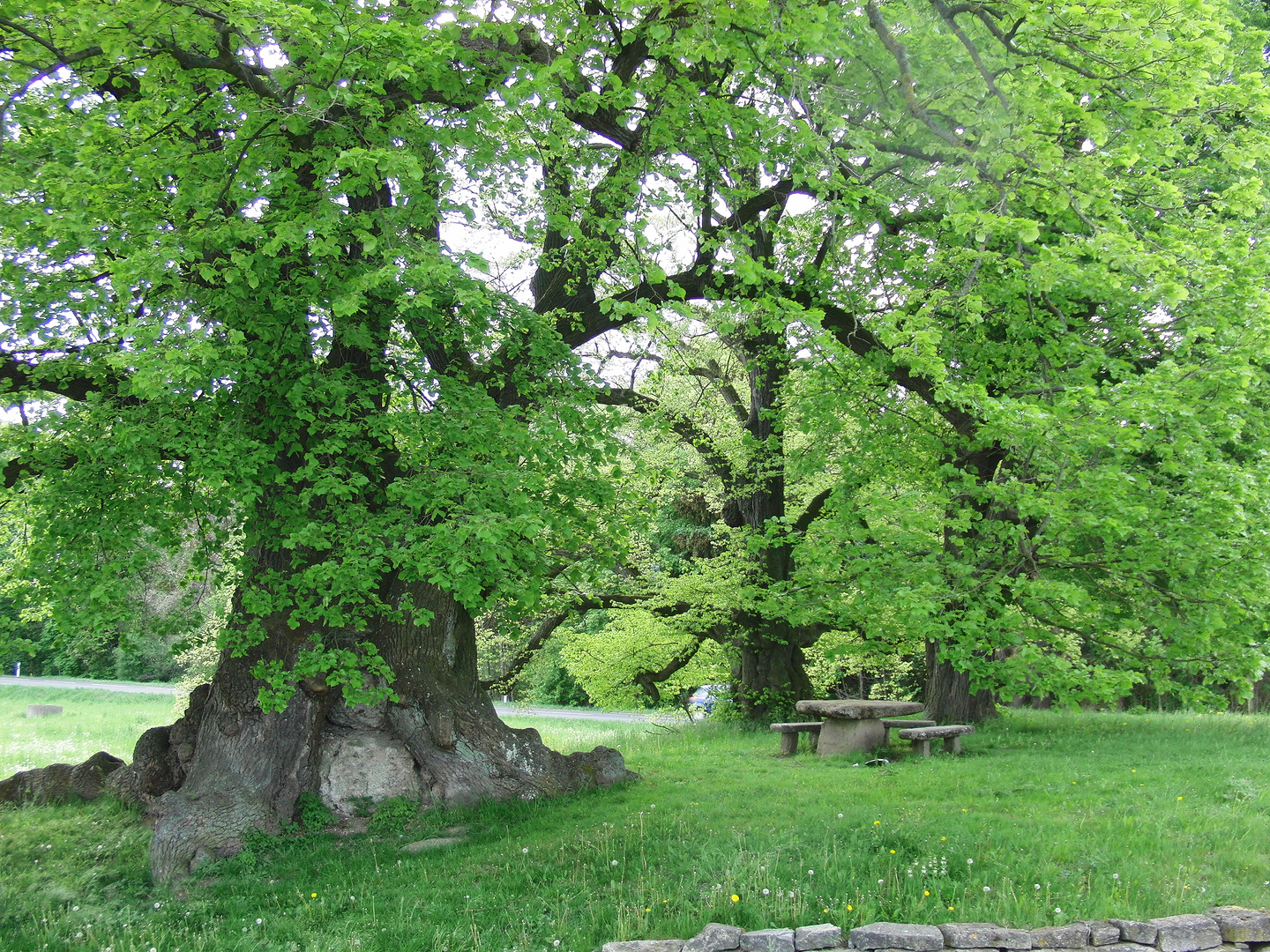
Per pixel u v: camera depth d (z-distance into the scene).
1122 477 7.20
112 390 8.23
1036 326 9.93
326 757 10.02
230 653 9.76
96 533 7.34
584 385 9.27
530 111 8.40
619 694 20.23
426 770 10.41
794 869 7.08
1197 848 7.38
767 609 10.77
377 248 7.46
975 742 13.49
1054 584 7.14
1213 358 8.53
